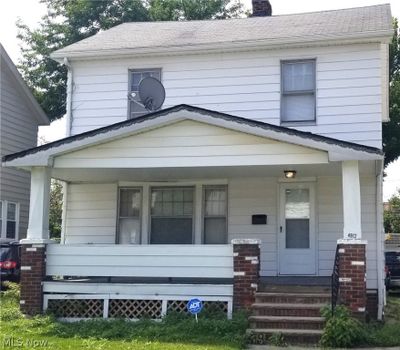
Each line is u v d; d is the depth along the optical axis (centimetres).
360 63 1420
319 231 1430
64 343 1012
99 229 1555
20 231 2172
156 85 1405
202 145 1229
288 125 1443
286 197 1459
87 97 1569
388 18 1527
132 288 1234
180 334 1074
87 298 1246
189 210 1516
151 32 1727
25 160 1268
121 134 1247
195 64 1516
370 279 1361
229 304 1187
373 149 1145
